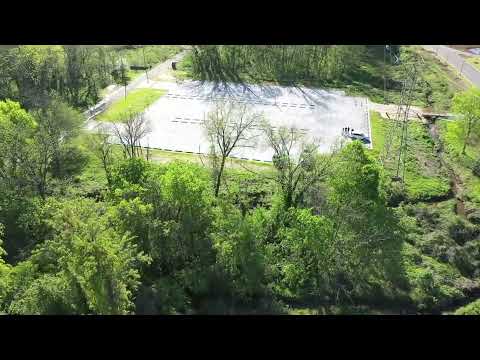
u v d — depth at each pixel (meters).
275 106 113.00
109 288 47.41
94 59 126.81
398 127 103.50
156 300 56.91
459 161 91.12
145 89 123.19
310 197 70.50
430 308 61.19
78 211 54.91
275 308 59.03
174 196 58.81
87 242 47.41
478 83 121.75
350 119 106.88
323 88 124.12
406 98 113.62
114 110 110.50
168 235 58.78
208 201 61.22
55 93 102.81
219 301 59.03
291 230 61.66
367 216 61.19
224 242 57.41
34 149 73.44
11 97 107.06
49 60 113.31
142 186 61.78
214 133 83.25
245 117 102.81
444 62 134.50
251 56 137.25
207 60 135.12
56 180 83.38
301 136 97.62
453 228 74.12
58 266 51.72
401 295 62.38
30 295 49.38
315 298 61.84
